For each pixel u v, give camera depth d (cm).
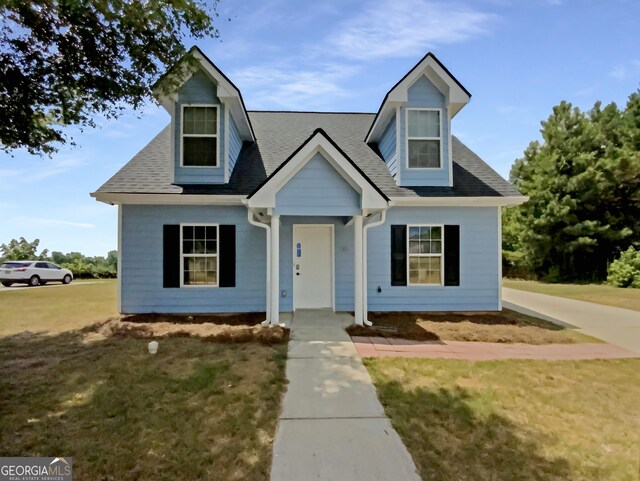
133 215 855
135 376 459
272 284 730
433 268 914
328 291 925
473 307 906
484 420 354
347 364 518
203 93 877
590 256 2083
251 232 876
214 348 589
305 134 1151
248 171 938
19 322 809
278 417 360
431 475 270
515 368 507
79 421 345
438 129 926
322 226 922
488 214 911
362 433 331
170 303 859
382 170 984
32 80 598
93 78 621
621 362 542
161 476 266
